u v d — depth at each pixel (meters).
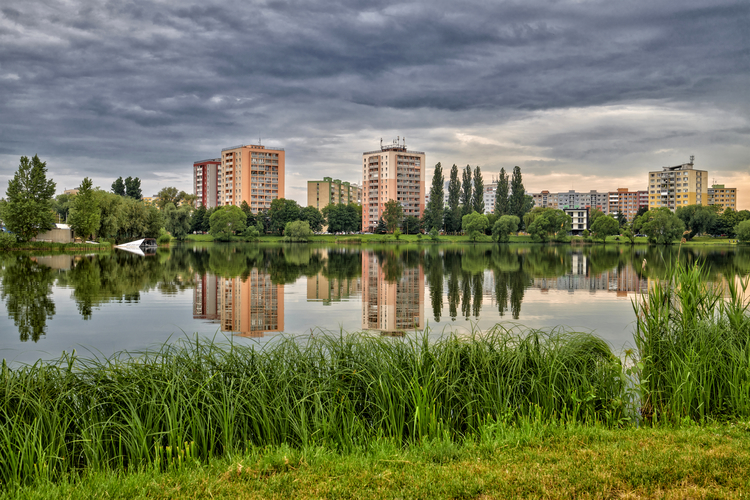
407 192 184.38
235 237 137.38
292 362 8.26
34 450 6.11
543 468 5.71
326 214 167.75
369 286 34.28
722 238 129.00
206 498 5.20
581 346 9.16
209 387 7.32
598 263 58.22
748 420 7.38
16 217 76.69
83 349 16.08
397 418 7.36
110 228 91.94
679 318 9.21
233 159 184.25
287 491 5.32
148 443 6.66
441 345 8.97
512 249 101.50
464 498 5.11
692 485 5.25
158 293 29.97
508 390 8.03
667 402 8.29
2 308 24.05
